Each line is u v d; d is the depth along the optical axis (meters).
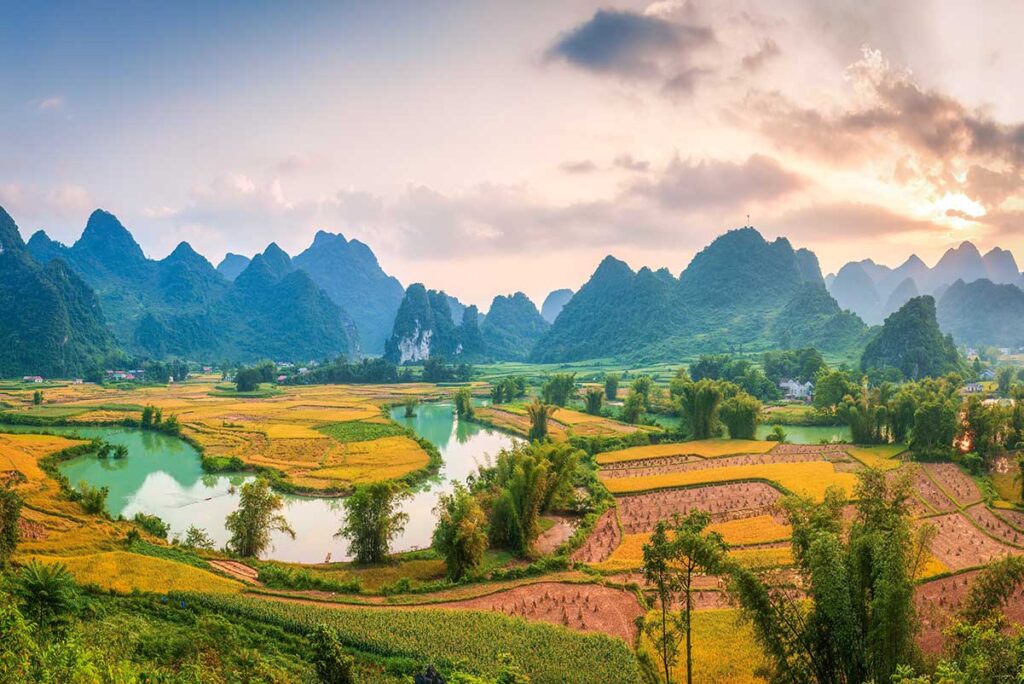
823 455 89.56
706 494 70.19
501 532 55.94
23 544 46.81
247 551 52.62
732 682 32.81
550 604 43.53
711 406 102.44
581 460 87.50
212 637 34.22
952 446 87.00
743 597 26.97
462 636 36.72
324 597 43.94
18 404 139.62
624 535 57.91
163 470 84.12
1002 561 29.42
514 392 160.62
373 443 98.75
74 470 83.56
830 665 26.00
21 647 21.20
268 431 108.19
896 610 24.53
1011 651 22.73
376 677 32.25
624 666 33.75
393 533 56.91
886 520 28.75
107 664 24.19
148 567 44.12
